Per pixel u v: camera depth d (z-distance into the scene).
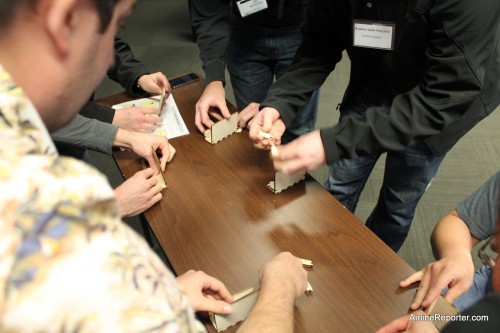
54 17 0.29
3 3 0.28
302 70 1.10
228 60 1.59
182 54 2.99
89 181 0.31
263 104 1.05
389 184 1.25
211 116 1.14
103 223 0.30
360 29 0.97
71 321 0.27
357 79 1.15
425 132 0.88
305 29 1.12
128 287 0.29
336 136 0.91
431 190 1.83
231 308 0.68
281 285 0.67
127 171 1.01
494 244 0.60
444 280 0.75
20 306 0.26
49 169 0.30
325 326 0.69
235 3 1.38
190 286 0.69
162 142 1.03
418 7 0.84
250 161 1.02
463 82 0.83
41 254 0.27
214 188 0.95
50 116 0.36
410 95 0.89
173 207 0.91
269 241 0.82
